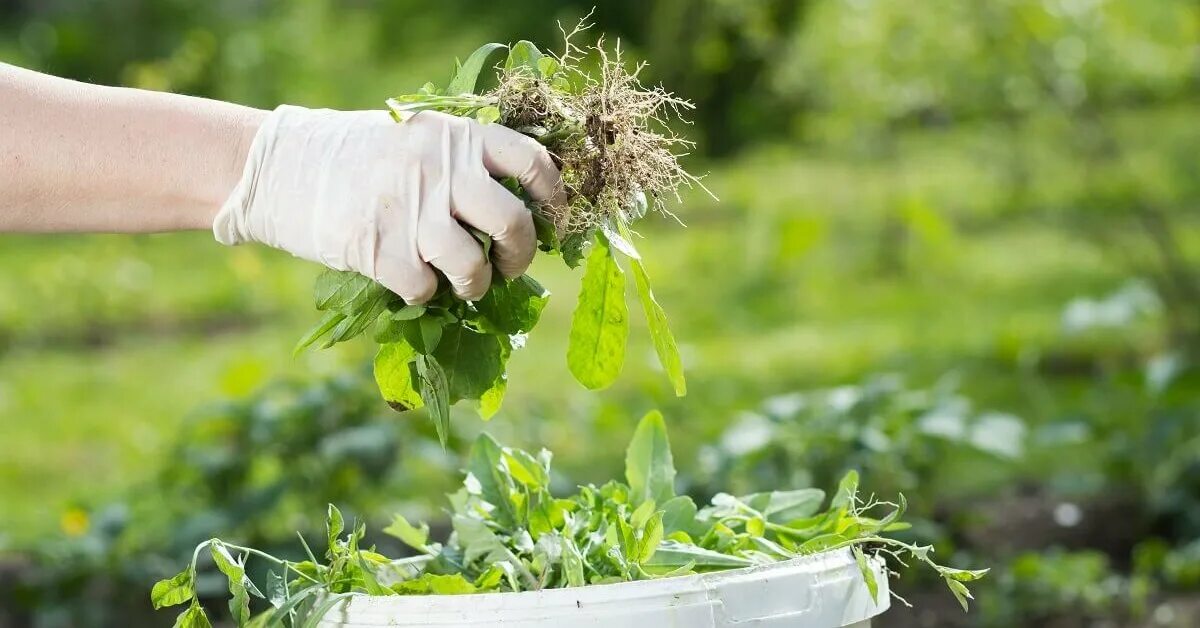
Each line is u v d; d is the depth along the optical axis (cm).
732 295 944
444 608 122
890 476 311
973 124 612
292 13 1424
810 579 129
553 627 120
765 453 310
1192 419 365
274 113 143
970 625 293
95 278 999
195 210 145
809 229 755
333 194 136
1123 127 596
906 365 669
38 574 331
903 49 552
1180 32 517
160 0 1401
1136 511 371
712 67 1259
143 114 144
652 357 459
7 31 1600
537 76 142
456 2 1562
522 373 682
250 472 338
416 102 140
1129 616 299
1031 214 1009
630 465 159
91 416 642
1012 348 591
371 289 139
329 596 129
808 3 679
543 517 149
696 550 137
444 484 430
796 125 1250
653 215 1238
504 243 134
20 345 841
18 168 141
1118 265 691
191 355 786
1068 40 516
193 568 139
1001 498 396
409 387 151
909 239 949
